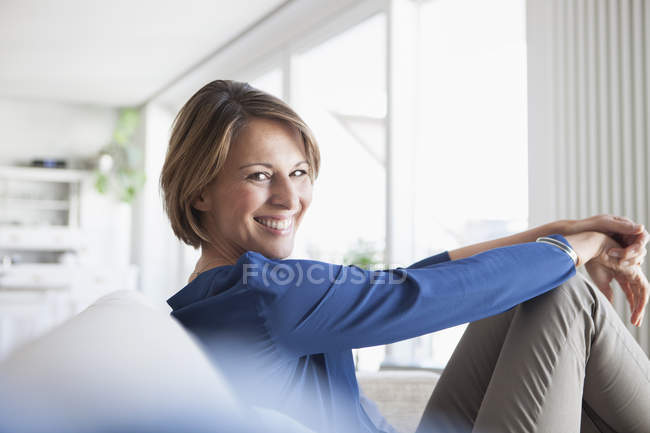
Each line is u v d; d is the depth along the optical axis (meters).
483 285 0.73
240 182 0.78
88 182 7.87
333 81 5.30
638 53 2.39
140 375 0.31
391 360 2.54
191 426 0.31
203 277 0.77
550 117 2.66
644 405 0.95
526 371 0.83
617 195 2.44
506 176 3.92
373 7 4.02
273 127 0.80
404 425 1.22
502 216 3.92
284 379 0.69
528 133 2.76
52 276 6.31
